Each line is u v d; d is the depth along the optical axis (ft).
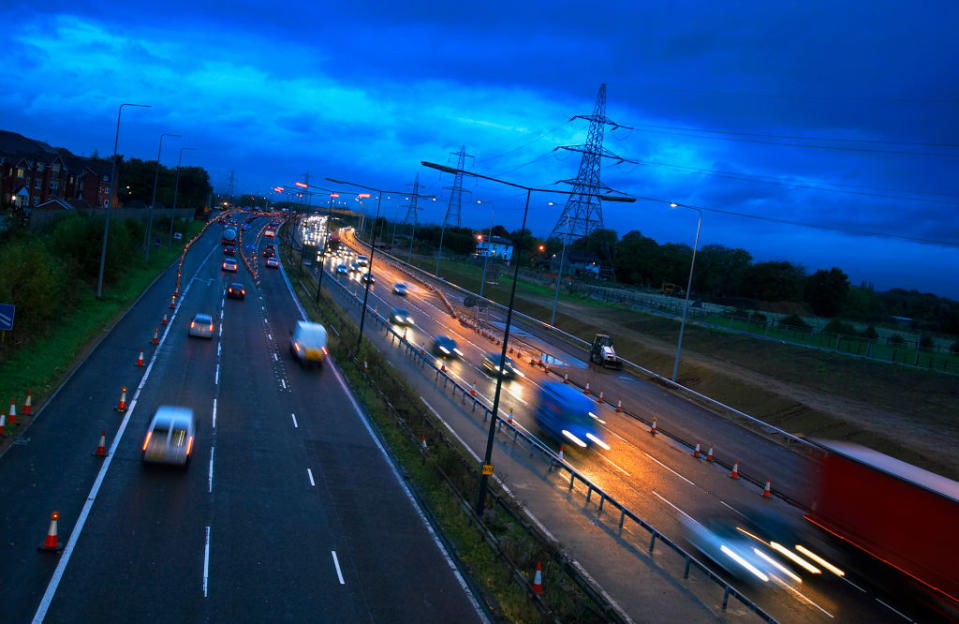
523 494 92.22
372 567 66.18
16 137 378.94
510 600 62.34
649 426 139.33
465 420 125.90
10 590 52.70
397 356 177.78
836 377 174.81
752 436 140.05
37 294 129.80
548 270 483.10
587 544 78.48
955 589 66.49
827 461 84.79
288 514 75.61
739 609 67.51
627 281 507.71
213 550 64.64
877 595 73.72
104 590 54.90
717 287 463.01
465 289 362.74
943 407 148.66
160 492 75.92
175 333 165.68
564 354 216.74
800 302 388.78
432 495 87.20
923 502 71.26
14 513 65.36
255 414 111.55
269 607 56.29
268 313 217.56
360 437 108.06
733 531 87.71
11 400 96.58
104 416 98.73
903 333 270.05
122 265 219.20
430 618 58.23
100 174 428.97
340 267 358.84
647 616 63.67
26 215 217.36
